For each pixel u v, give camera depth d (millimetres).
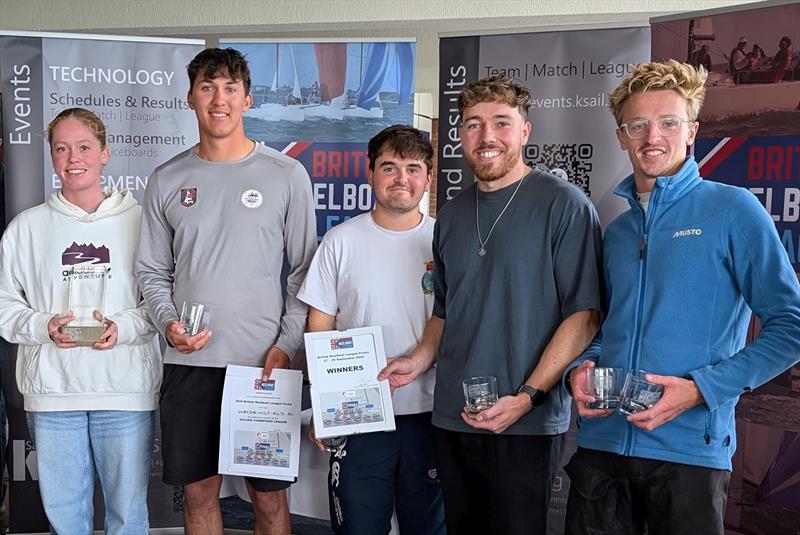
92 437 3062
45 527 3822
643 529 2234
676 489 2070
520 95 2537
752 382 1989
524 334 2477
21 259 3041
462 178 3697
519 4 4625
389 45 3799
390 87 3809
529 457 2455
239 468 2951
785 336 1958
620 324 2189
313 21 4852
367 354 2834
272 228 2986
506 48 3602
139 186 3820
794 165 3135
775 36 3141
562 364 2393
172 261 3086
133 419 3047
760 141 3197
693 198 2135
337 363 2824
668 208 2162
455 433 2592
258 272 2973
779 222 3172
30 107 3740
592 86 3514
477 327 2533
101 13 5008
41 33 3729
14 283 3068
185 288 2980
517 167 2568
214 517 3166
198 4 4926
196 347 2822
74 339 2846
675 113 2139
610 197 3525
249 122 3863
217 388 2984
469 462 2549
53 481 3018
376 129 3818
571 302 2422
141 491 3086
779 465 3164
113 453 3037
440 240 2721
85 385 2963
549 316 2479
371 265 2938
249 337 2971
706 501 2053
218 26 4934
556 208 2467
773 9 3135
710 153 3297
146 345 3072
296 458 2951
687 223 2115
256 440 2945
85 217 3021
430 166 2963
